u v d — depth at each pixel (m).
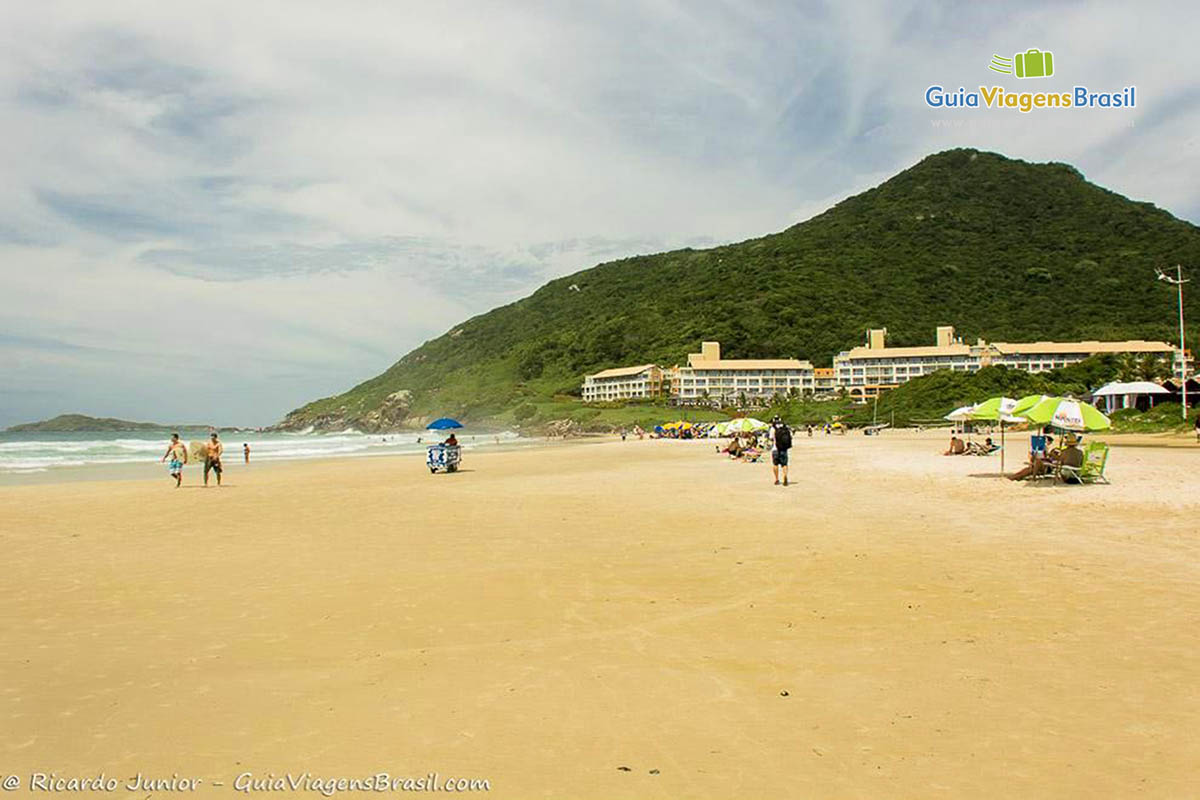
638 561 10.84
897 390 103.06
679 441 79.56
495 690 5.78
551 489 22.52
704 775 4.35
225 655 6.73
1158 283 142.75
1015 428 71.38
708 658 6.49
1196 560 9.93
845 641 6.89
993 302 153.12
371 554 11.77
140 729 5.12
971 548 11.18
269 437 163.25
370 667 6.36
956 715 5.15
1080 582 8.85
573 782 4.29
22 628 7.67
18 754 4.76
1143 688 5.57
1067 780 4.21
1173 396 61.84
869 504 16.94
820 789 4.16
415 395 195.00
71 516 17.25
